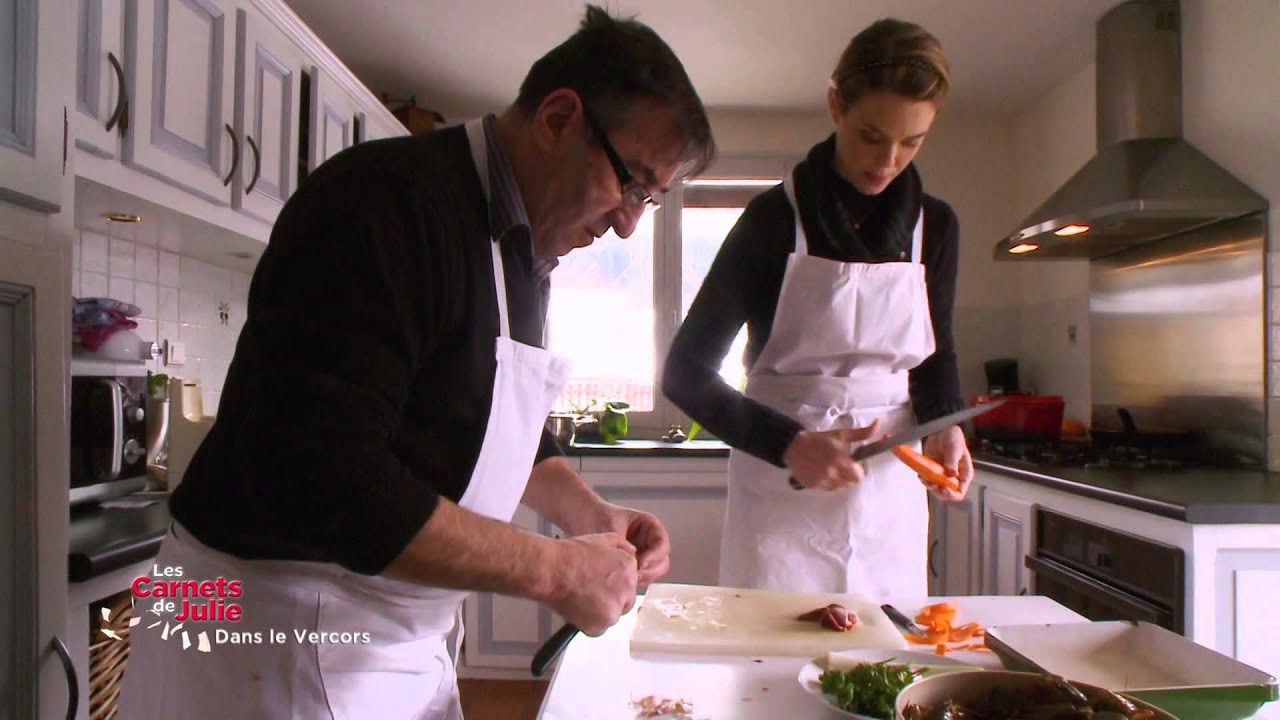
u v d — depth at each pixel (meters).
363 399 0.63
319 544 0.64
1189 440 2.42
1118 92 2.58
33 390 1.00
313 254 0.66
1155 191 2.25
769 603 1.15
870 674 0.81
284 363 0.64
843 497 1.44
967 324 3.57
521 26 2.82
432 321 0.70
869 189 1.41
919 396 1.57
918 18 2.71
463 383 0.75
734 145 3.63
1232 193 2.20
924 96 1.25
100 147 1.51
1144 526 1.74
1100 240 2.65
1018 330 3.56
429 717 0.85
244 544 0.72
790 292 1.48
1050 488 2.10
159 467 1.95
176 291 2.34
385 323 0.66
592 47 0.77
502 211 0.78
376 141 0.75
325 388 0.62
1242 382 2.25
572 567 0.74
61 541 1.05
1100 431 2.78
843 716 0.77
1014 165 3.59
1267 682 0.78
